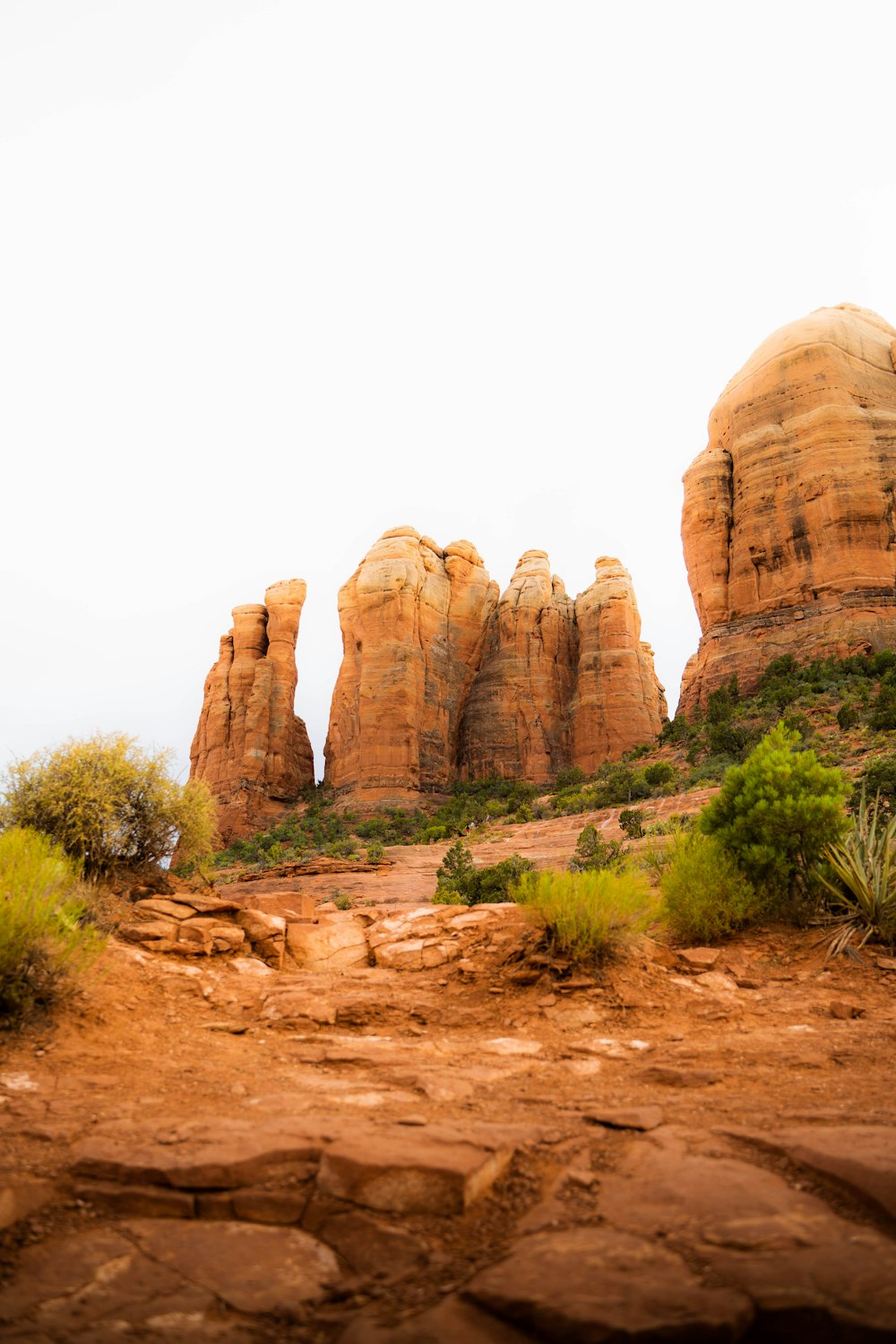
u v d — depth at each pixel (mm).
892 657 62219
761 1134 3475
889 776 27688
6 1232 2736
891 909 8898
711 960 8141
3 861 6566
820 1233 2527
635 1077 4848
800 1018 6535
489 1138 3340
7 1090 4129
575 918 7395
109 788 9211
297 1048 5598
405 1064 5094
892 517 73812
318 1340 2111
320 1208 2883
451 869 38188
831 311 90375
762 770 10719
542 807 65625
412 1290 2354
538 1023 6309
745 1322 2051
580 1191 2979
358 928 9656
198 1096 4234
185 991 6844
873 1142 3299
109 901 8516
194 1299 2324
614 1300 2129
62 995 5629
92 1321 2199
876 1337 1967
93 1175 3115
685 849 10625
